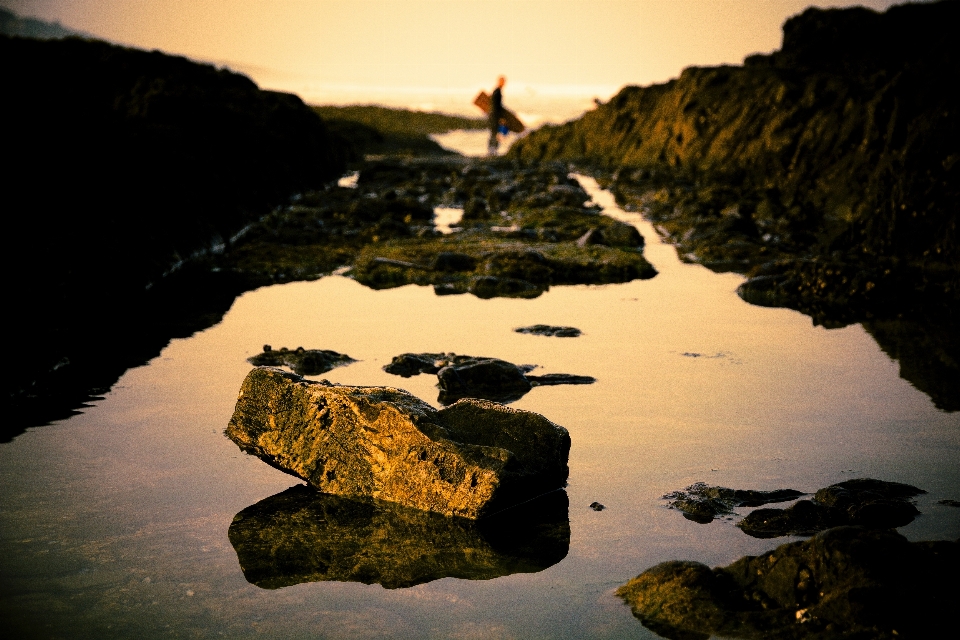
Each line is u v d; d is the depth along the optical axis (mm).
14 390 6375
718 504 4652
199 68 20000
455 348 7520
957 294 9484
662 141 23984
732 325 8406
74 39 17219
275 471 5195
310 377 6699
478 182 19828
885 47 20516
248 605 3789
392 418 4914
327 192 17750
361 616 3699
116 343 7664
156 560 4164
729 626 3451
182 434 5684
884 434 5613
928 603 3289
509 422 5020
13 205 8805
